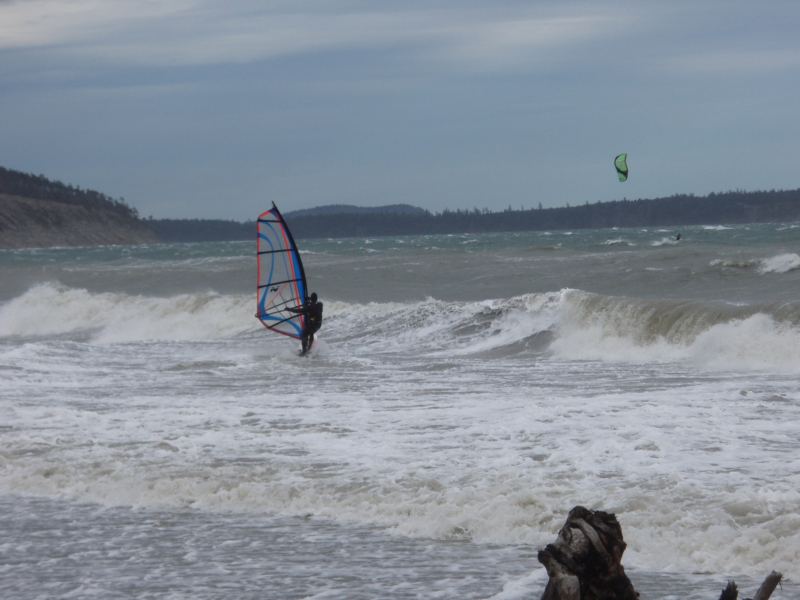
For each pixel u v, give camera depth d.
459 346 95.69
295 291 91.19
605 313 89.38
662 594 26.45
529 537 31.80
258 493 37.88
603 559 16.00
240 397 61.62
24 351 89.12
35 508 37.69
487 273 170.50
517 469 39.00
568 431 46.06
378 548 31.50
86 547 32.47
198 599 27.28
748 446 41.66
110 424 51.66
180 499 38.03
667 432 44.81
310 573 29.27
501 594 26.78
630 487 35.53
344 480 38.84
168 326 129.50
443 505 35.00
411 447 44.12
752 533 29.91
